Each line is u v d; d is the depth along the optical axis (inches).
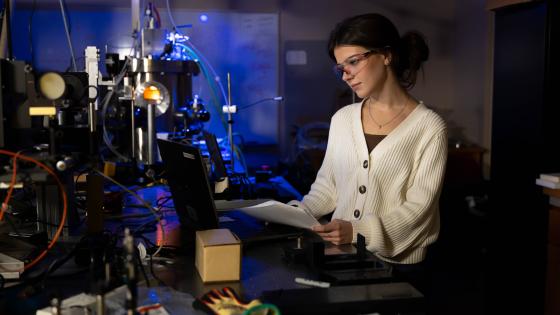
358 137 79.4
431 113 77.6
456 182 186.7
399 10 205.0
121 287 54.1
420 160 76.9
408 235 72.7
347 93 200.5
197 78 188.7
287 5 195.2
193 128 125.3
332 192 84.4
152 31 121.6
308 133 198.5
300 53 197.6
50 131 57.1
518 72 143.2
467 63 203.9
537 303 136.1
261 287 54.9
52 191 70.6
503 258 149.7
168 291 53.2
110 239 64.8
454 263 155.3
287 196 113.3
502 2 143.3
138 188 107.4
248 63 194.1
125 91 110.8
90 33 179.6
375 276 55.4
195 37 189.0
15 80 60.7
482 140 197.9
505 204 149.3
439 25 208.2
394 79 78.5
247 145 196.7
